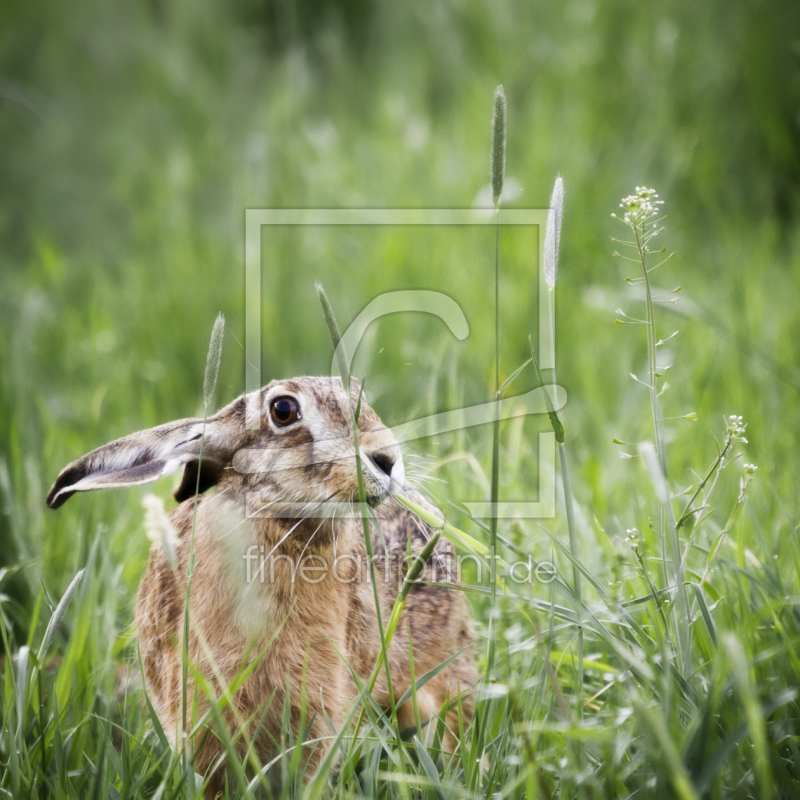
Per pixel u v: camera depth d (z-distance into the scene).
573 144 12.52
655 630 4.68
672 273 11.14
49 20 17.59
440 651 6.04
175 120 16.19
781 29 13.85
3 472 7.02
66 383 10.89
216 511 5.23
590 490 7.46
